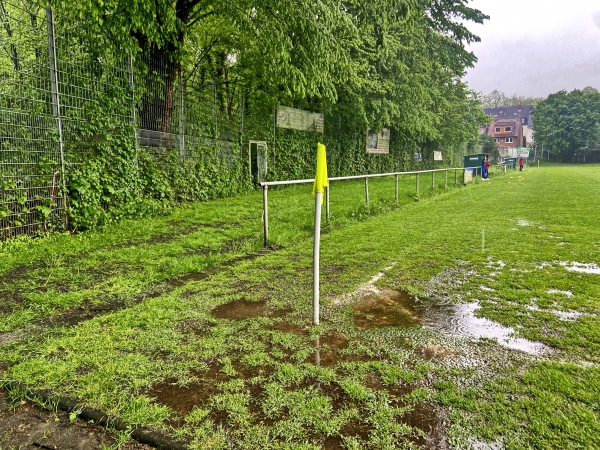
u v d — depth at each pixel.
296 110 15.75
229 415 1.82
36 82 5.79
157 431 1.71
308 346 2.53
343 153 19.42
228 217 8.14
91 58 6.77
